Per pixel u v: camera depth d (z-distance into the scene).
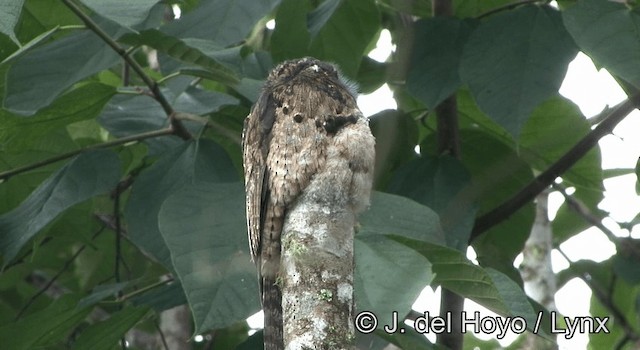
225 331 13.75
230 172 9.99
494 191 12.22
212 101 11.09
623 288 14.75
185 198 8.62
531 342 13.88
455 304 11.33
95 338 10.24
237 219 8.46
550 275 13.65
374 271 7.90
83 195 9.82
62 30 10.13
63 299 10.09
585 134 11.91
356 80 11.76
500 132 12.50
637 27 9.48
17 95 9.34
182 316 13.38
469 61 10.27
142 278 10.60
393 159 11.70
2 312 14.19
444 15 11.53
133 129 10.91
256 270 8.03
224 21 9.71
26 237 9.55
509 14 10.55
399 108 12.04
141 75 9.85
